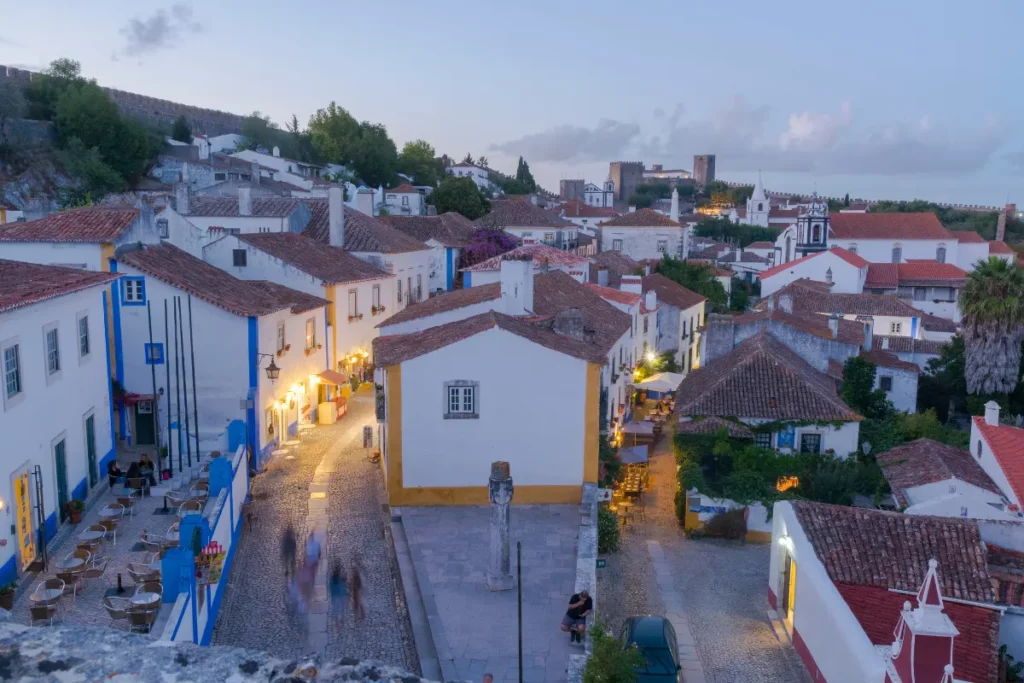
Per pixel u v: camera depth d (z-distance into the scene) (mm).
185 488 25984
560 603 20297
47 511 21078
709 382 35719
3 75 83062
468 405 26297
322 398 38562
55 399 21828
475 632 18891
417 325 34500
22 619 17375
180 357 30484
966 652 18891
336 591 21094
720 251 108125
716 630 22484
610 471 30984
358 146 113875
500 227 78812
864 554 21188
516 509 26281
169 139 92625
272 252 41656
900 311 59938
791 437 32281
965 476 28906
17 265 23906
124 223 31625
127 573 19594
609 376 34094
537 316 32406
